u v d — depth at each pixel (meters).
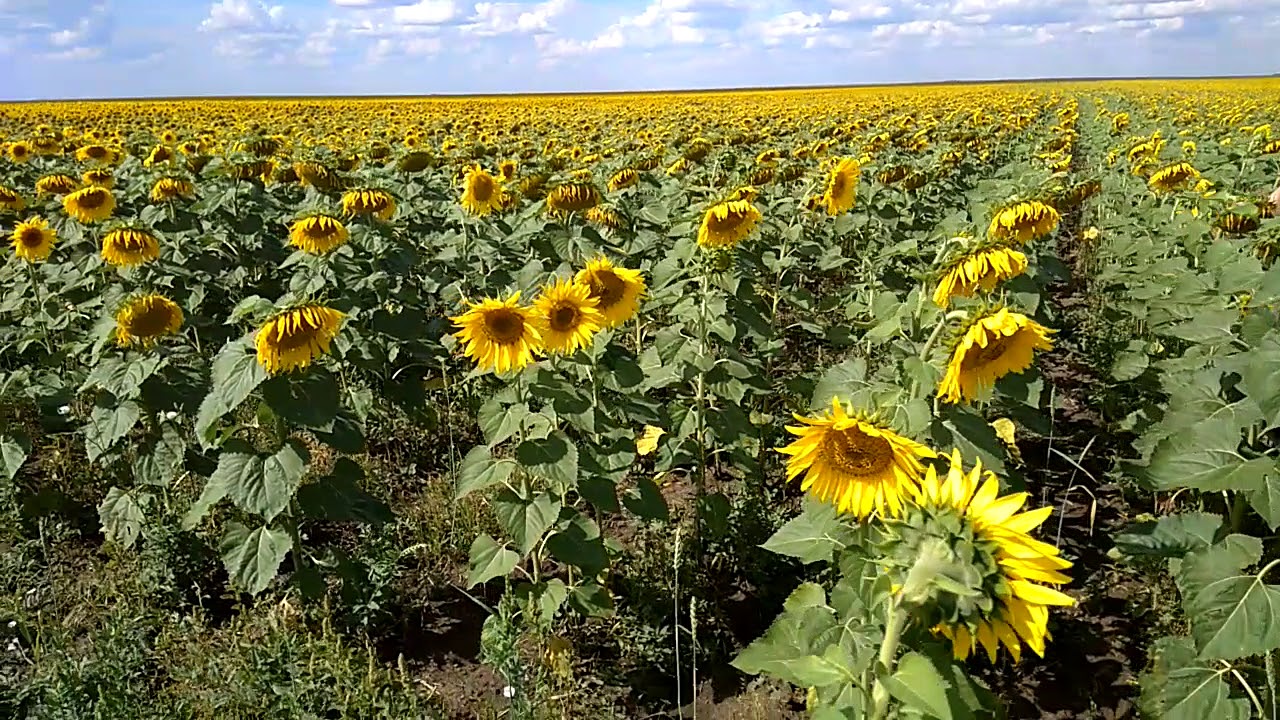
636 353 6.70
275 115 38.28
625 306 4.80
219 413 3.96
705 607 4.80
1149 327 7.00
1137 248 8.23
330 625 4.54
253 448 4.23
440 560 5.44
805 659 2.45
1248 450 3.80
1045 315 6.91
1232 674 3.67
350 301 6.52
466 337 4.17
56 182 10.05
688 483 6.44
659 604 4.81
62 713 3.83
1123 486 5.84
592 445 4.78
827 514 3.55
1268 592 3.30
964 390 3.53
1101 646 4.61
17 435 5.60
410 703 4.17
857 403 3.92
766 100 56.16
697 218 5.87
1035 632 1.98
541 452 4.03
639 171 10.62
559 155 14.54
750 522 5.22
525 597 4.41
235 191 10.31
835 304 8.17
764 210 9.09
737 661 3.07
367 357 5.54
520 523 4.13
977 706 2.42
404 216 10.03
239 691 4.07
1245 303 5.37
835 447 2.74
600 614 4.48
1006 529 2.10
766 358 7.18
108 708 3.87
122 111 44.56
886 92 76.94
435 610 5.07
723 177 10.92
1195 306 5.84
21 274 8.30
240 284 8.84
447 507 5.82
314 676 4.16
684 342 5.46
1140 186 11.80
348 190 8.48
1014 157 18.47
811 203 9.98
